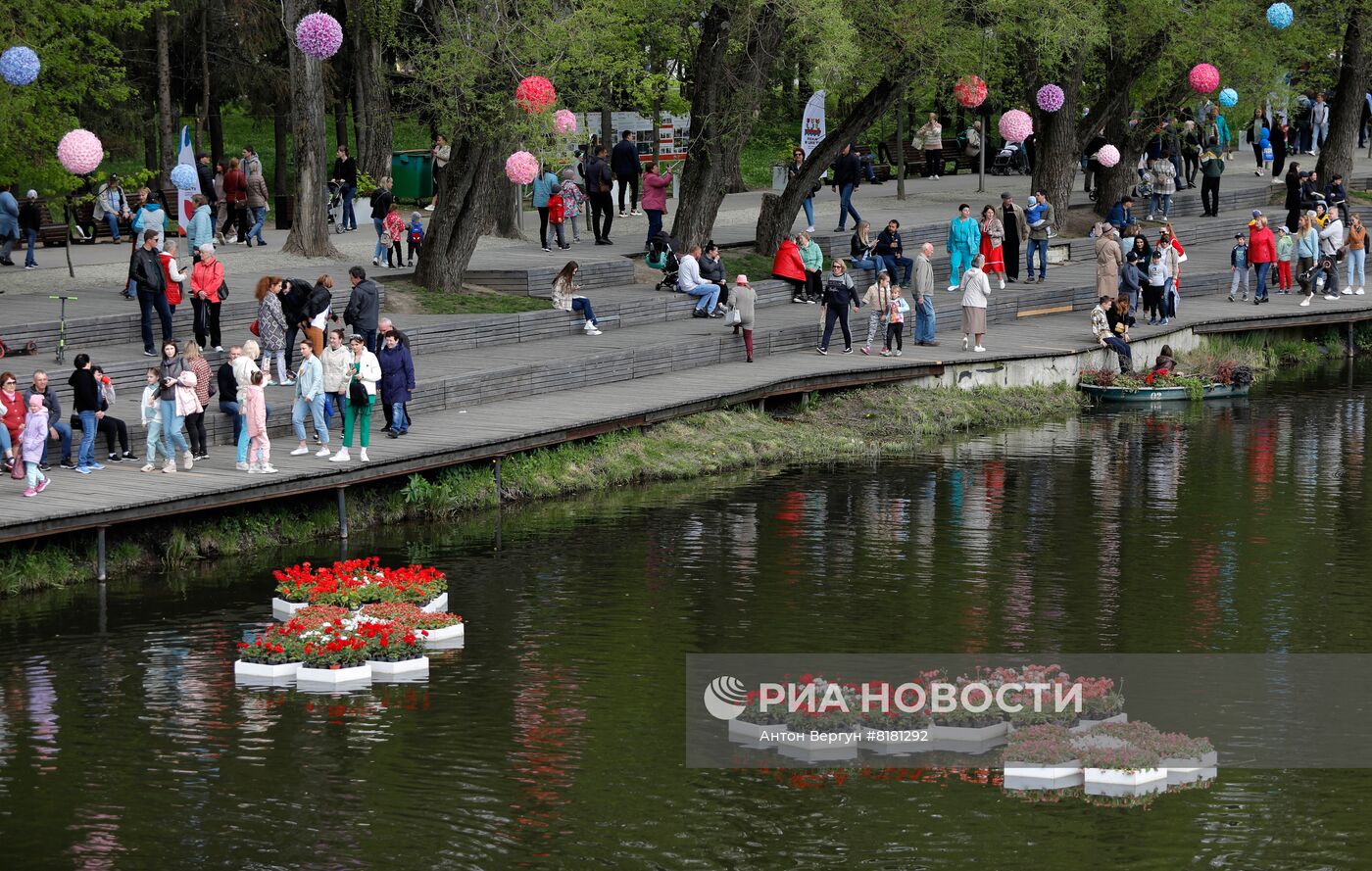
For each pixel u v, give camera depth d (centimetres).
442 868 1302
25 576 2023
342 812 1402
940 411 3091
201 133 4944
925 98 4881
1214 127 4853
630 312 3388
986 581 2112
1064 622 1947
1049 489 2619
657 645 1855
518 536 2320
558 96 3347
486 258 3744
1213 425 3122
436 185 4066
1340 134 4694
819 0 3350
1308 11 4516
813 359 3225
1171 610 1995
